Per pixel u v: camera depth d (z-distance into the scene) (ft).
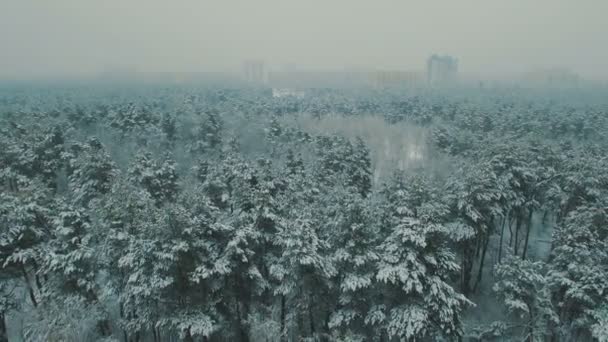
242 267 75.46
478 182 93.61
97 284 81.10
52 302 75.05
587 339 84.64
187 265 69.77
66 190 147.54
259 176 114.73
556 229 100.27
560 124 229.66
